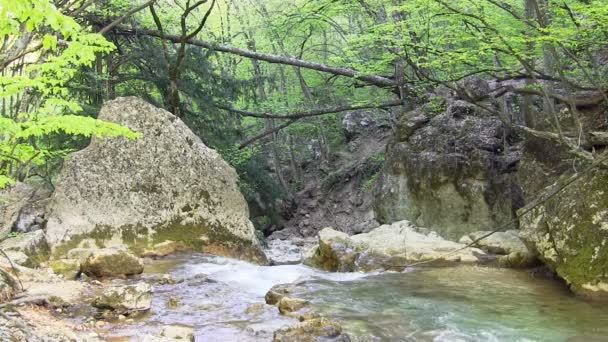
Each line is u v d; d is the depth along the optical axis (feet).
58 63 19.84
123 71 51.65
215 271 27.48
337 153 74.54
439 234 40.42
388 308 20.54
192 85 49.26
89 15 43.29
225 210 34.06
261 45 67.56
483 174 38.96
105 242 30.04
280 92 71.72
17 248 25.85
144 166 32.22
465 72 39.32
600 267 21.85
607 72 32.81
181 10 52.75
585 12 22.99
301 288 23.44
